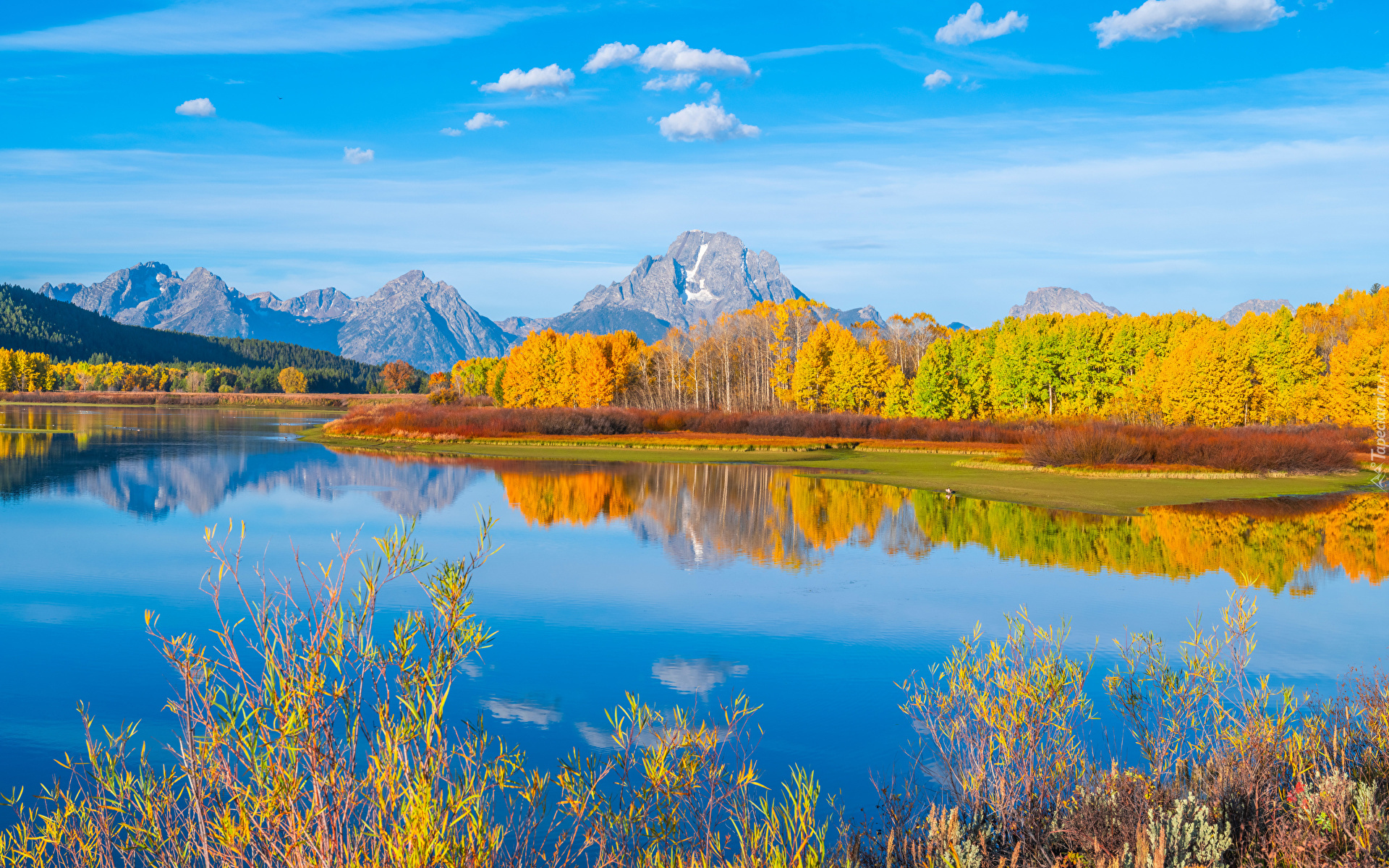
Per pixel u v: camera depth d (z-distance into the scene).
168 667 12.09
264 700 4.75
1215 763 6.73
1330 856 5.27
